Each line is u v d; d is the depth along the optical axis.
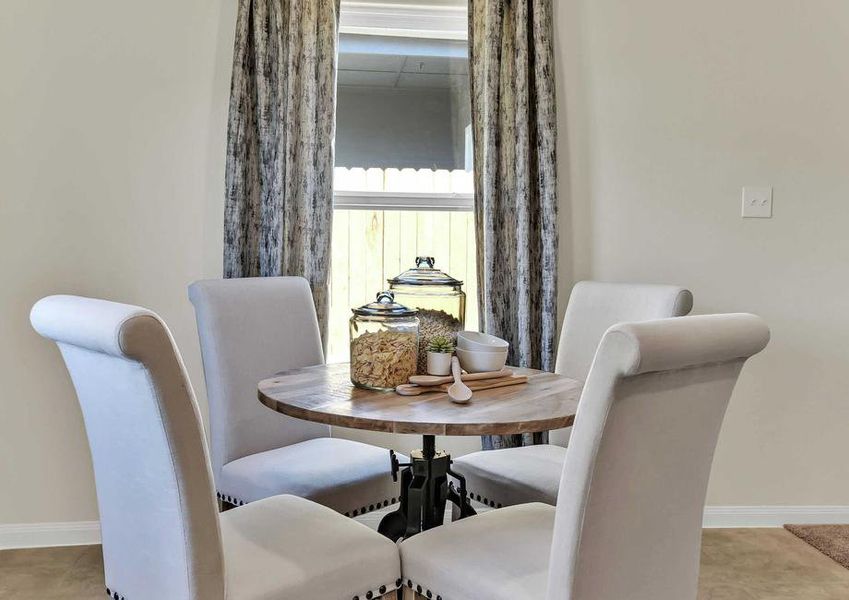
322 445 2.24
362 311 1.77
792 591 2.30
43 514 2.60
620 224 2.78
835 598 2.25
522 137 2.60
